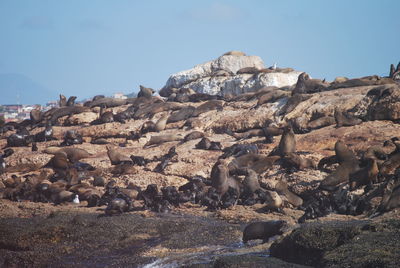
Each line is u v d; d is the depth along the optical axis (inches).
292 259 2087.8
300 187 3417.8
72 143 5836.6
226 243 2596.0
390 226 1999.3
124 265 2405.3
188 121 5639.8
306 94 5000.0
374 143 3710.6
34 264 2551.7
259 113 5162.4
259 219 3004.4
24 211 3661.4
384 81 4940.9
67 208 3678.6
